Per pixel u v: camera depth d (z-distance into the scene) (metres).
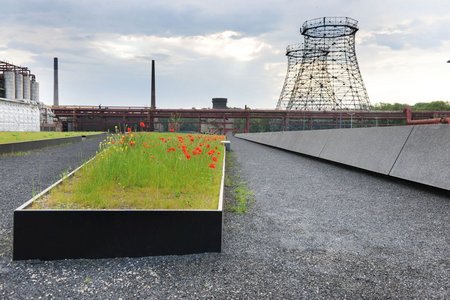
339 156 10.48
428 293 2.50
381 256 3.20
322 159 12.41
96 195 3.99
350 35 71.06
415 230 3.95
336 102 73.56
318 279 2.73
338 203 5.32
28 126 42.84
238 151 17.27
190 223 3.27
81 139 24.97
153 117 72.81
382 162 7.95
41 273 2.88
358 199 5.61
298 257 3.18
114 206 3.64
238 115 73.50
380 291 2.53
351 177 8.03
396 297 2.45
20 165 9.74
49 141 17.69
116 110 72.19
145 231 3.24
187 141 12.64
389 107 122.25
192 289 2.57
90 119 73.75
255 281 2.70
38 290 2.57
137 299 2.43
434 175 6.09
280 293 2.50
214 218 3.28
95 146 18.23
